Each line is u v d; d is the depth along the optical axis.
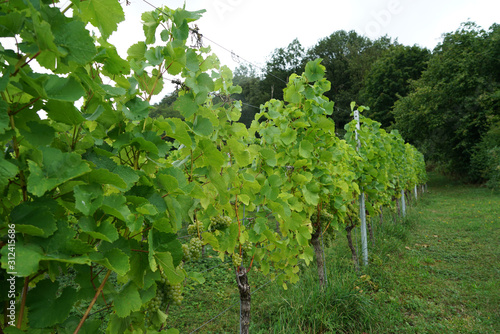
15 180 0.89
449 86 17.19
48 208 0.80
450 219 9.50
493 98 15.53
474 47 17.23
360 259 5.23
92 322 1.02
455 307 4.10
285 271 3.33
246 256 2.94
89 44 0.83
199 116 1.76
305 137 3.73
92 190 0.92
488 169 14.91
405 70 24.12
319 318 3.31
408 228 8.16
